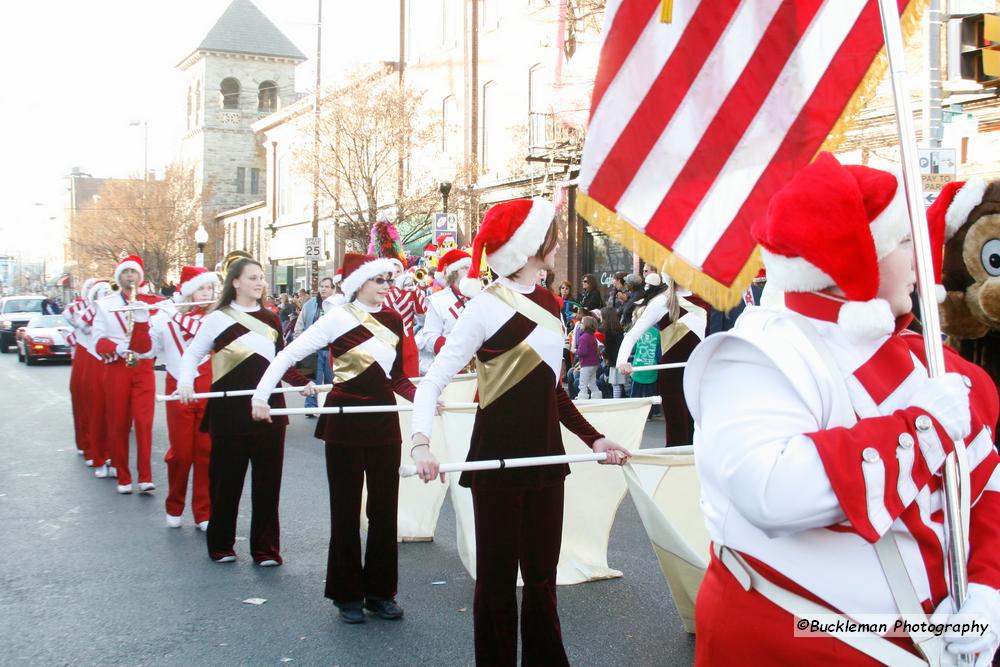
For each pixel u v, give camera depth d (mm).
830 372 1945
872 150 13438
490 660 3844
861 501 1800
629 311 13781
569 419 4188
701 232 3227
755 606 2012
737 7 3277
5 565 6480
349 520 5188
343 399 5250
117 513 8227
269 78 61531
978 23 8141
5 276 141500
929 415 1849
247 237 51594
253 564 6484
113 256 50406
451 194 24875
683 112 3246
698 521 4559
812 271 1971
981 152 12703
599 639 4828
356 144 25328
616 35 3230
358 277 5289
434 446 7102
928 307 1910
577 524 5945
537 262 3984
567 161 20844
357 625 5172
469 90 26953
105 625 5215
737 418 1944
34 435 13445
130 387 9195
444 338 9398
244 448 6496
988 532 2039
